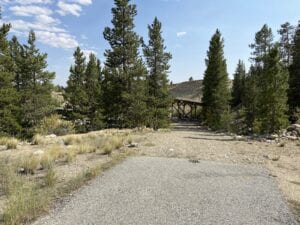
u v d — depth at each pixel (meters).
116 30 36.50
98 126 39.50
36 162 11.06
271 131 27.08
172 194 8.24
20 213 6.44
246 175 10.62
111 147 14.96
